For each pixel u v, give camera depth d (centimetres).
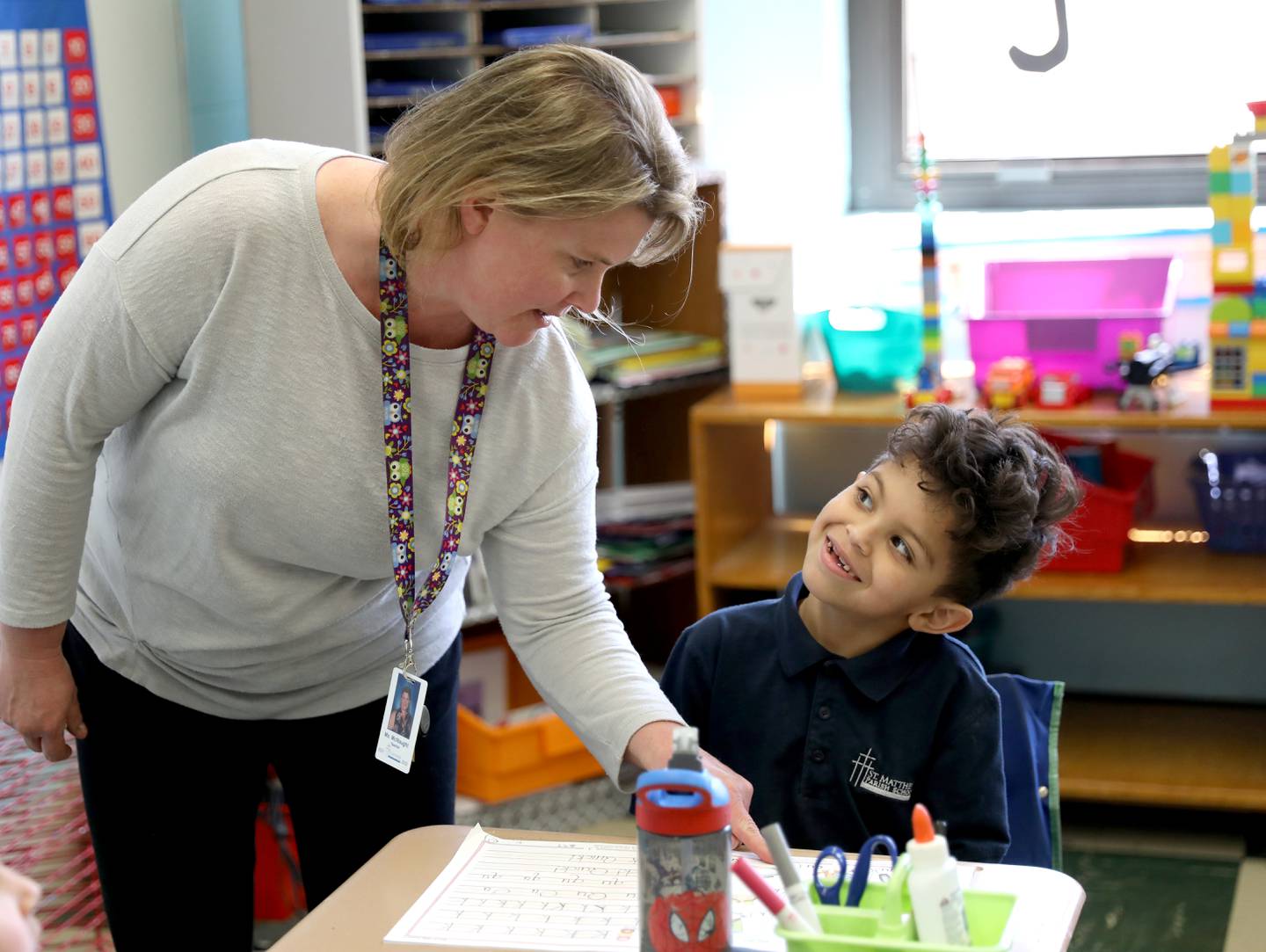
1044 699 162
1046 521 156
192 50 261
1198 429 282
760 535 310
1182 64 302
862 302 309
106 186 246
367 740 154
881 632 156
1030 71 311
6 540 136
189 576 138
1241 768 269
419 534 138
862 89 326
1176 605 304
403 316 128
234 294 124
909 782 153
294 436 129
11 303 231
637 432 316
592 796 280
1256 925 241
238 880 157
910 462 149
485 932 115
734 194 320
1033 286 289
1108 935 239
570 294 121
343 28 238
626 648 139
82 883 205
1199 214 301
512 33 266
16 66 229
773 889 118
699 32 287
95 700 148
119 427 137
